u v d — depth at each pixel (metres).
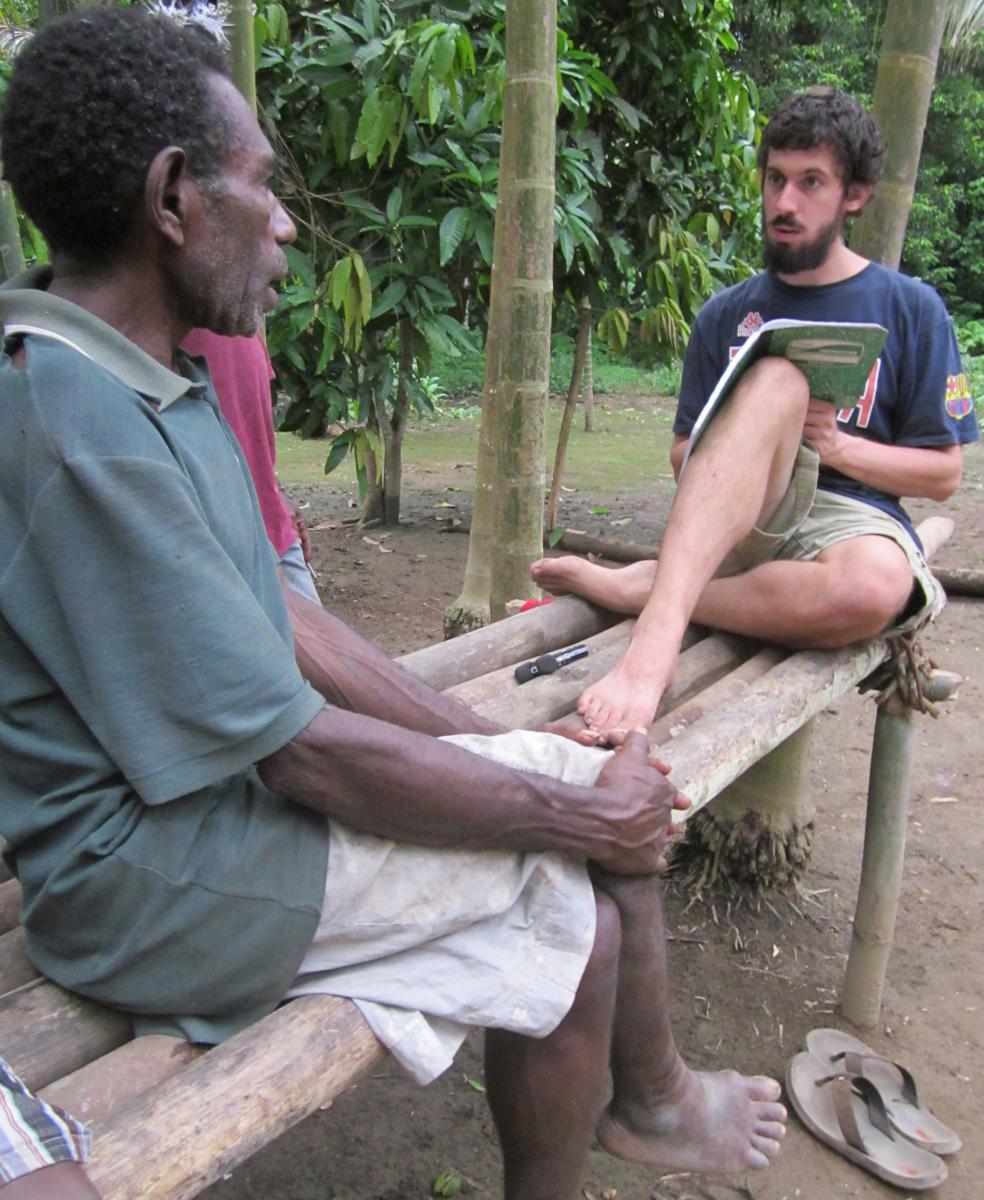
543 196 3.22
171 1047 1.24
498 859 1.35
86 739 1.18
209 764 1.15
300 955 1.27
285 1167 2.13
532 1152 1.45
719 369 2.70
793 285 2.55
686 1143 1.63
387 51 4.21
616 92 5.11
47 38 1.16
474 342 4.86
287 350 4.69
